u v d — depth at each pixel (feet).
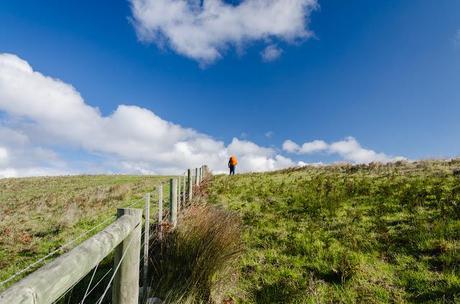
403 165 62.95
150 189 63.52
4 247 29.58
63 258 6.41
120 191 63.67
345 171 63.82
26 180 112.37
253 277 20.71
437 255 21.79
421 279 19.10
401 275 19.90
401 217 29.58
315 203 36.86
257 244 25.98
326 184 47.62
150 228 23.63
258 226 30.30
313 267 21.74
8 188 91.81
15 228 36.76
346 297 18.07
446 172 48.83
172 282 17.57
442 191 35.86
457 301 16.56
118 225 10.18
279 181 58.34
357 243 24.75
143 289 17.25
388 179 47.62
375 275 20.10
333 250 23.80
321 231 28.17
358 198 37.78
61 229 34.71
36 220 41.50
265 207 37.52
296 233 27.96
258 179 63.93
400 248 23.32
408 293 18.10
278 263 22.54
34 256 26.63
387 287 18.79
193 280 17.62
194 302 16.74
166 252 19.19
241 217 32.81
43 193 76.84
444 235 24.13
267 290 18.93
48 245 29.35
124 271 11.60
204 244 19.01
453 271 19.12
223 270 19.16
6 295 4.56
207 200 44.29
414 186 39.45
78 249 7.15
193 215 23.16
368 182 46.44
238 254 21.91
